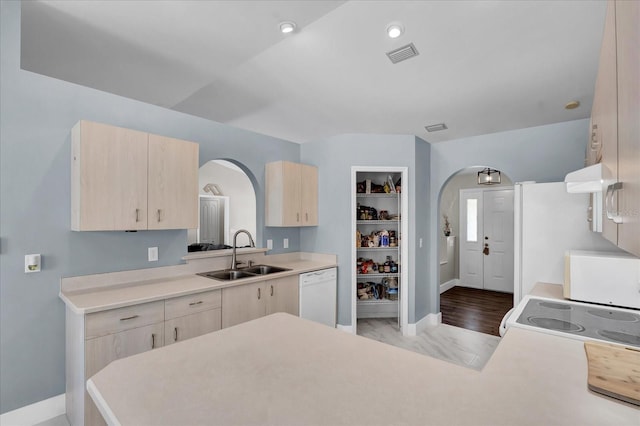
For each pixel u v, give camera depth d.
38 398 2.05
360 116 3.39
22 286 2.00
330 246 3.82
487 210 6.13
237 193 7.07
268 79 2.64
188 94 2.96
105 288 2.29
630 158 0.60
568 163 3.39
